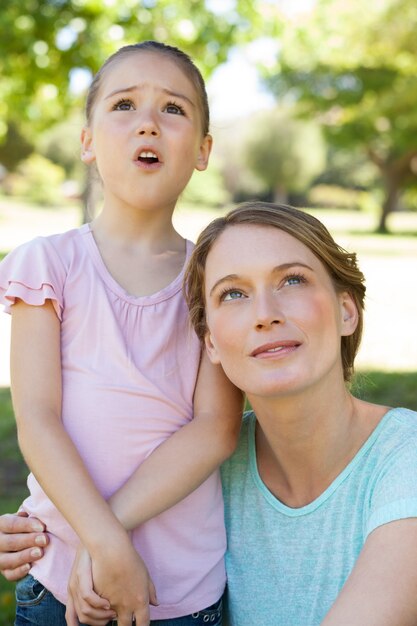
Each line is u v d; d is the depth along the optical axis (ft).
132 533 6.07
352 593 5.02
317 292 5.65
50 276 6.13
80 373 6.12
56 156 173.68
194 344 6.44
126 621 5.57
